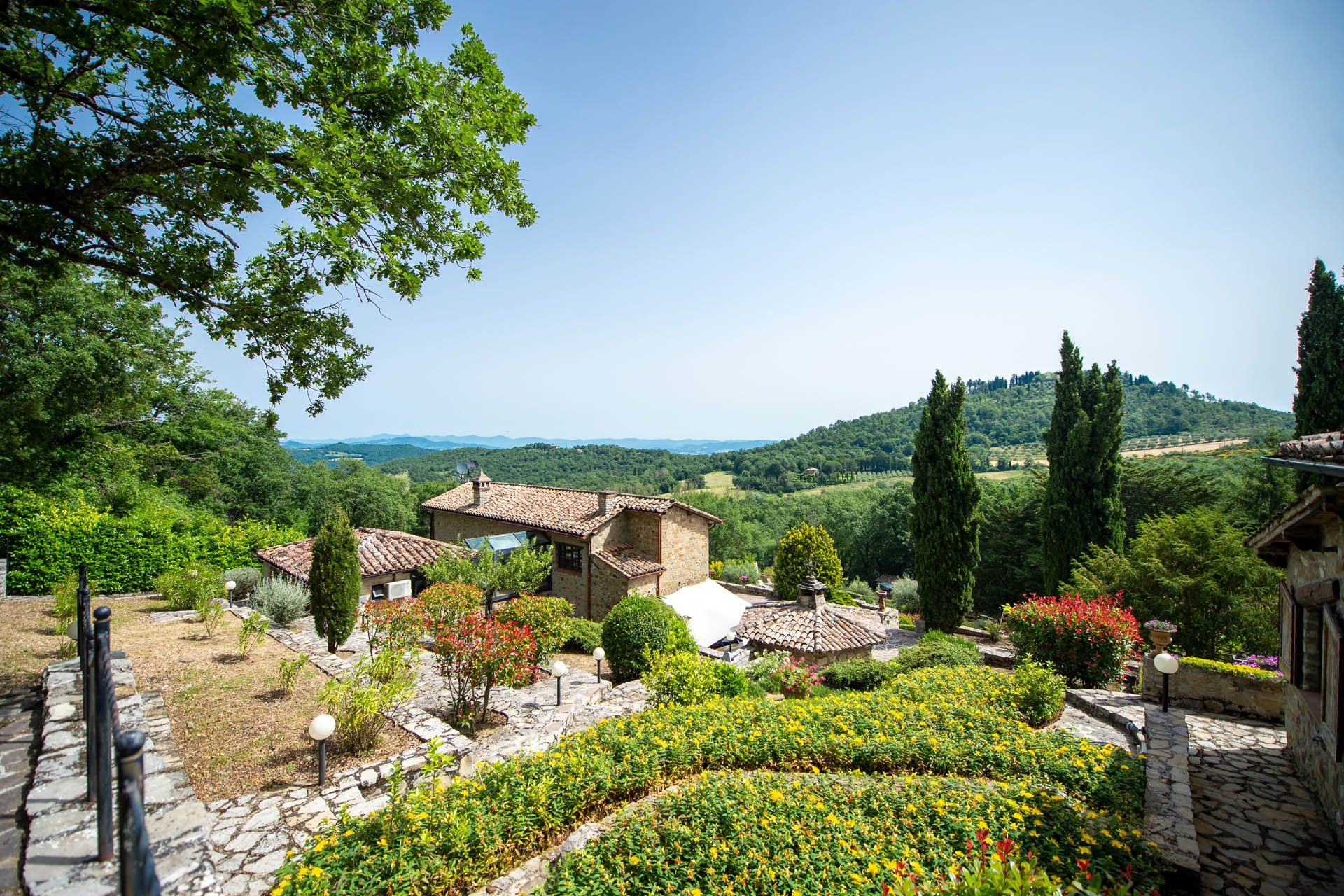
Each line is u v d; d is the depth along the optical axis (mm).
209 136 8047
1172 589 17328
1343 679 6594
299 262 9328
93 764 5074
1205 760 8836
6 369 19016
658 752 8305
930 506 25141
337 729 8914
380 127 9266
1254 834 6832
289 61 8172
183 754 8195
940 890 4547
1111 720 10961
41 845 4445
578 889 5383
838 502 60656
